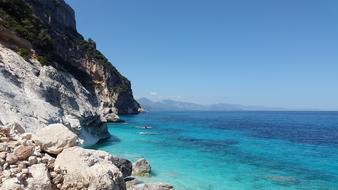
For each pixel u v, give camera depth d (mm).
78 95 47156
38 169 8922
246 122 107562
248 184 22219
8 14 54000
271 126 88188
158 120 105875
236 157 33344
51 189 8805
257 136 57250
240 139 51312
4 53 35281
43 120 26625
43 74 38094
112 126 71250
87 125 38531
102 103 111000
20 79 31391
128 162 20547
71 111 36281
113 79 131125
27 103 27531
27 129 23391
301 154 36969
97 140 39875
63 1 121625
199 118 134750
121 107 137625
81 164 9578
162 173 24062
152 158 30641
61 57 92438
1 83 26719
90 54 120625
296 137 57156
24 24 57000
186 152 35469
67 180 9281
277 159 32938
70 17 126625
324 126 92938
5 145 9375
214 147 40625
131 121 94812
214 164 28922
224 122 104500
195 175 24047
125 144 40125
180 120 110625
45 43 58531
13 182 7879
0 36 43219
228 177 23953
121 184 9938
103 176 9211
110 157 11008
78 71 103188
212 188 20641
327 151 39906
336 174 26125
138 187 16391
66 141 10555
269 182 23016
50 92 34781
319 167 29047
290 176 25109
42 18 100812
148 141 44312
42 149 10312
